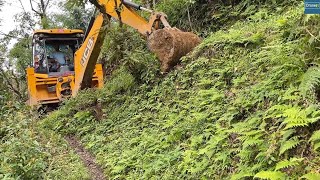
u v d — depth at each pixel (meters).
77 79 11.09
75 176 6.37
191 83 7.80
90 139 8.78
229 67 6.74
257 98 5.28
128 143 7.45
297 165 3.78
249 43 6.98
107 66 12.88
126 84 9.87
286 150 4.03
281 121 4.40
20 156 5.94
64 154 7.65
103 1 9.59
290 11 7.05
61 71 13.30
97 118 9.79
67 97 11.62
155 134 7.08
